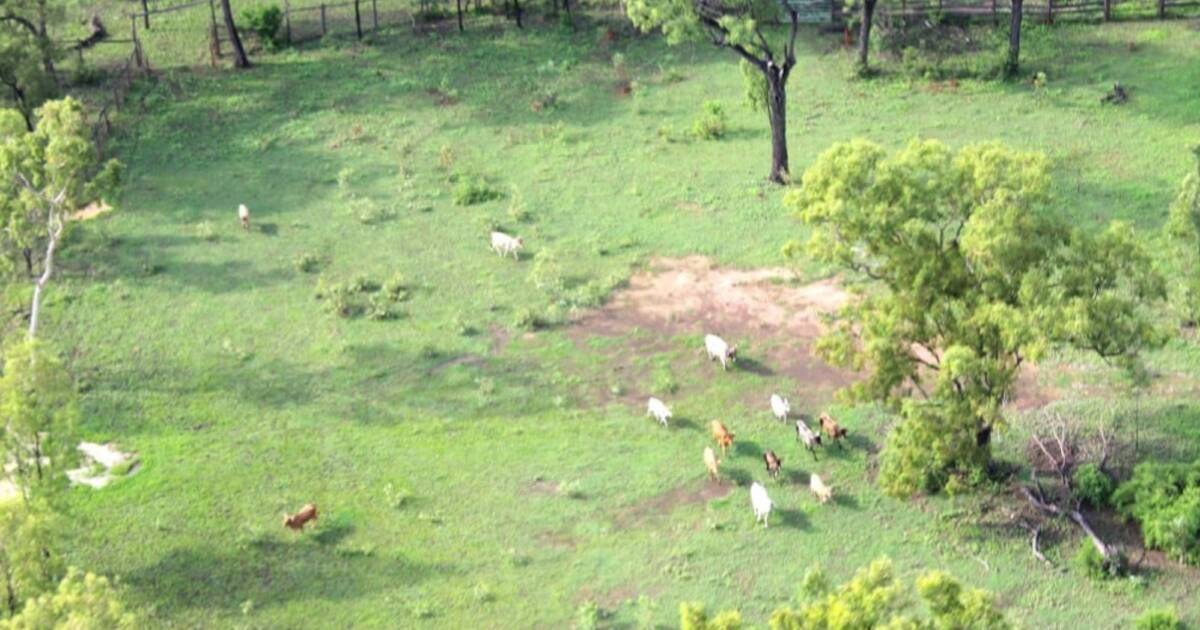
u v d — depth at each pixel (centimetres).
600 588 4212
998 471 4562
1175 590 4097
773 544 4341
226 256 5928
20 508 3953
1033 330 4112
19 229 5100
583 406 5003
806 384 5047
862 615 3059
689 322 5403
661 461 4712
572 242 5916
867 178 4350
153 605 4212
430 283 5691
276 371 5244
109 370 5278
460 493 4619
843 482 4581
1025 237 4181
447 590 4231
